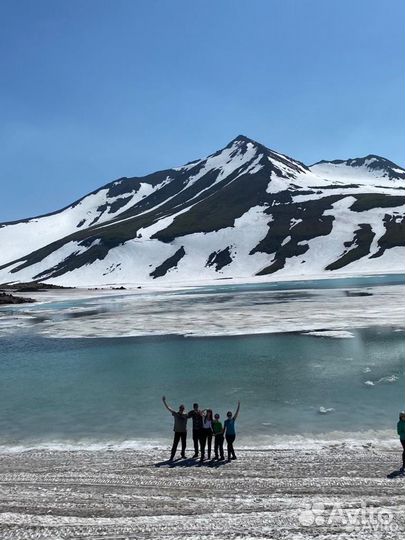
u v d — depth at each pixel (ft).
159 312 190.70
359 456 46.65
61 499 39.09
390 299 194.49
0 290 434.71
